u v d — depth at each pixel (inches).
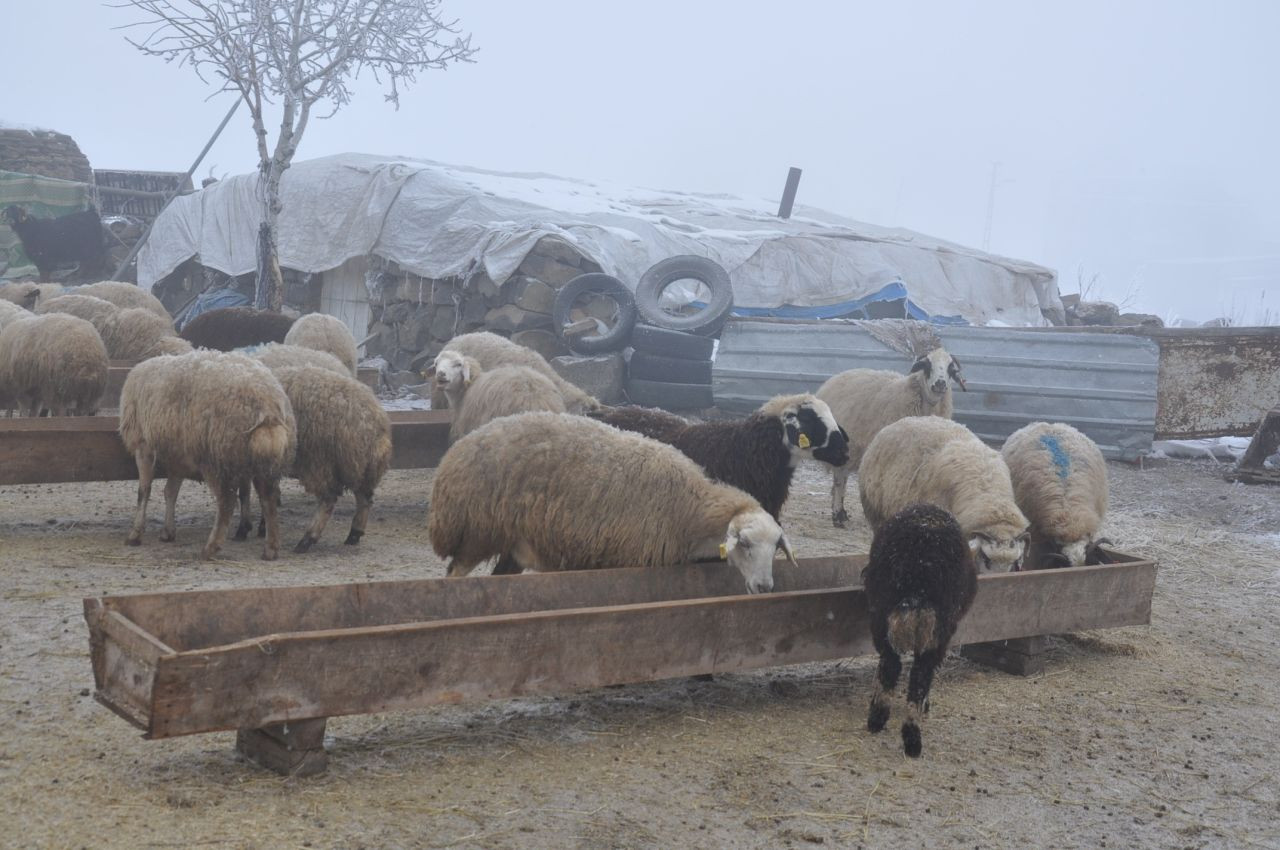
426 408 628.7
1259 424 593.6
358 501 343.6
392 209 776.3
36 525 342.3
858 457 422.3
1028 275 946.1
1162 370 620.7
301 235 825.5
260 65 761.0
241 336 621.9
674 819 179.6
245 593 197.6
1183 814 199.9
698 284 753.0
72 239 1072.8
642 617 208.2
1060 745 227.3
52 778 171.8
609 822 175.9
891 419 419.8
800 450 304.7
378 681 181.2
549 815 176.2
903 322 643.5
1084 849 183.5
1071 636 307.0
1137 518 474.9
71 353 418.6
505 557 258.7
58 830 156.0
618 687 241.3
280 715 172.7
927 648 208.8
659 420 339.0
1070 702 254.1
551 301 686.5
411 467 404.8
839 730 225.6
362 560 322.0
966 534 273.1
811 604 231.8
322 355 401.7
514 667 194.7
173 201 1016.9
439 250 732.0
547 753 201.3
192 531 348.8
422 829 167.3
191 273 1005.8
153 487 422.3
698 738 215.2
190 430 299.0
